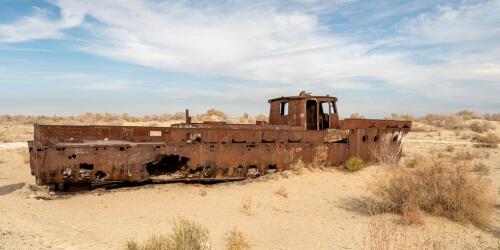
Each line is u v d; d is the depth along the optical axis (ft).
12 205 25.85
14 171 43.60
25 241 17.17
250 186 33.68
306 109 47.60
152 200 28.89
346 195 30.86
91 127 35.24
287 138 37.42
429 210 25.03
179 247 16.55
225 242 20.01
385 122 44.45
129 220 23.84
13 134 88.48
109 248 17.63
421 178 27.07
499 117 133.49
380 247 18.19
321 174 37.42
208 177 33.88
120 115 122.21
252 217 25.31
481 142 82.12
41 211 24.85
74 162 28.89
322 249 19.17
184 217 24.80
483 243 20.06
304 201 29.35
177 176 33.30
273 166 37.42
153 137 37.22
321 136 39.42
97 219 23.84
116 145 30.30
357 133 41.93
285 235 21.57
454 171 27.55
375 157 43.39
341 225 23.26
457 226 22.75
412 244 19.49
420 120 133.18
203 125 40.96
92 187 31.37
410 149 69.31
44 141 28.94
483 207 24.70
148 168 36.17
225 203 28.66
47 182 28.27
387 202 26.40
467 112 144.56
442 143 79.61
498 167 47.34
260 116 121.08
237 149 34.88
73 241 18.17
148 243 17.69
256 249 19.19
